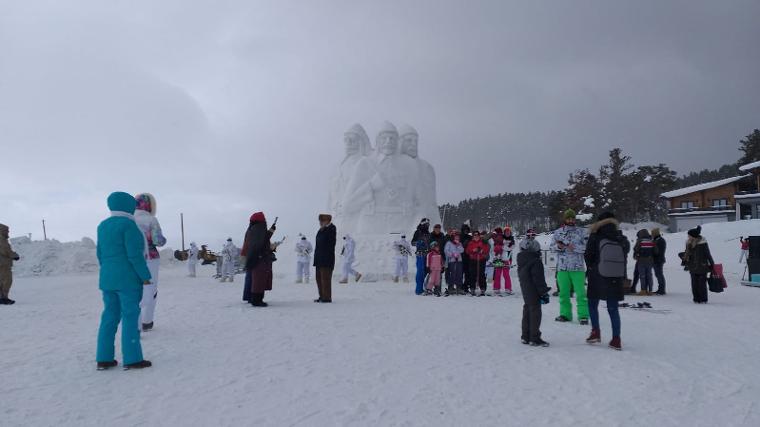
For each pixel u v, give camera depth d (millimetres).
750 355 7441
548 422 4770
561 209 69000
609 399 5426
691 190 60719
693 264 14031
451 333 8938
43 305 13625
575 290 10461
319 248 13445
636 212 70562
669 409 5148
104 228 6555
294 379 5992
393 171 28672
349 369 6457
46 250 32406
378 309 12000
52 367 6523
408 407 5094
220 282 23750
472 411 5023
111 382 5844
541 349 7730
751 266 20203
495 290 16328
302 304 12977
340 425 4602
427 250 16344
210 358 6988
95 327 9742
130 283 6445
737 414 5027
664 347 7969
